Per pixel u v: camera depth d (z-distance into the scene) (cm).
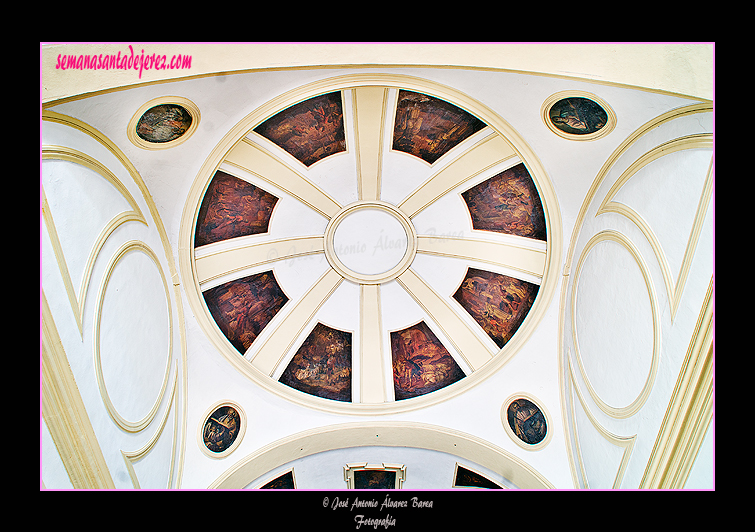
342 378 1152
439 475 1112
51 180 607
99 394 700
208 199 935
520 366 1059
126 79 635
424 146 968
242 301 1073
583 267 925
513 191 960
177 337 977
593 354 894
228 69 682
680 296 664
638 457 746
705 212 610
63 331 623
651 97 635
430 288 1138
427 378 1145
